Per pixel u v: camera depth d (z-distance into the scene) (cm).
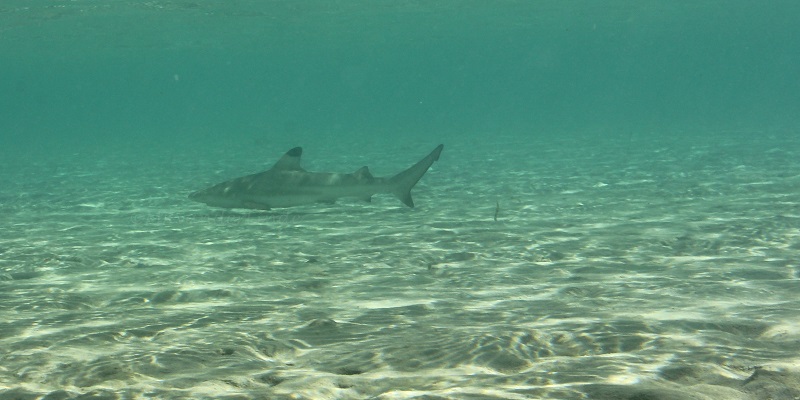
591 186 1520
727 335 404
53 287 671
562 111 9500
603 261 738
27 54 5841
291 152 1207
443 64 15750
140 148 4175
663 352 365
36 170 2636
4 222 1244
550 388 297
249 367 369
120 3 3034
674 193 1338
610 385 297
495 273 692
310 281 676
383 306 550
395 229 1032
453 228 1017
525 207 1232
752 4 5116
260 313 531
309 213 1253
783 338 395
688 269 670
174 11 3500
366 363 372
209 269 754
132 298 612
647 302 525
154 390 322
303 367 372
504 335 414
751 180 1487
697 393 280
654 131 3781
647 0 4409
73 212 1370
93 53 6159
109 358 392
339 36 6128
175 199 1532
